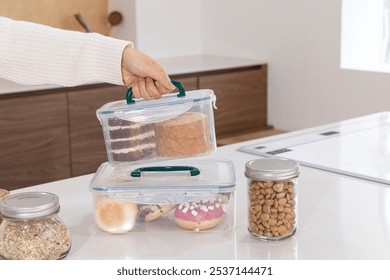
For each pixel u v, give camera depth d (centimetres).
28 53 132
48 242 104
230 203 118
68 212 129
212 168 127
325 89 343
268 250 109
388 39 326
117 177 122
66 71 131
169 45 390
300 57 352
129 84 131
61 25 371
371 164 157
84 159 305
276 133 358
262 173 110
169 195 116
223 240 114
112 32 389
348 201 132
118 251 110
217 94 349
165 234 117
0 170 280
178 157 125
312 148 174
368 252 107
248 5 373
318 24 341
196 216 116
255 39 373
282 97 365
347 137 187
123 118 121
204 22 401
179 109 122
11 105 278
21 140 283
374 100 321
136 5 370
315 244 111
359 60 337
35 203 104
